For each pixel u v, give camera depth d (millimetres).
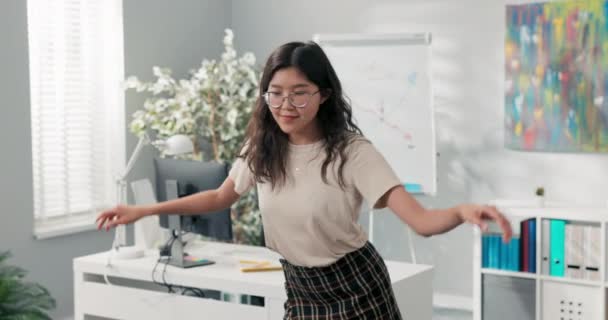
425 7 5125
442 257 5164
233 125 4875
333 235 2049
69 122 4742
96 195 4941
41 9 4543
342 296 2117
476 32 4973
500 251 4270
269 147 2068
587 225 4270
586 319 4082
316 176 2020
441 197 5141
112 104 5016
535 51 4758
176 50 5375
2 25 4191
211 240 4941
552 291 4164
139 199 3756
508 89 4848
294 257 2119
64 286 4648
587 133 4652
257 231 4957
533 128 4797
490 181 4992
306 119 1973
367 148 2012
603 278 4012
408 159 4914
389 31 5262
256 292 3129
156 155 5223
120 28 4961
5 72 4219
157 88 4898
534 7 4746
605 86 4594
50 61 4613
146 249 3760
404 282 3146
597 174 4680
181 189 3467
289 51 1973
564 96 4699
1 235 4242
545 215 4141
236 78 4996
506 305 4277
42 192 4555
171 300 3369
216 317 3252
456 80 5055
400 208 1908
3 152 4230
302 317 2186
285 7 5629
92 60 4879
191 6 5484
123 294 3496
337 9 5434
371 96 4996
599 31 4582
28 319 3305
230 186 2316
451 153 5098
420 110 4887
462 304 5105
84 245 4789
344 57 5066
